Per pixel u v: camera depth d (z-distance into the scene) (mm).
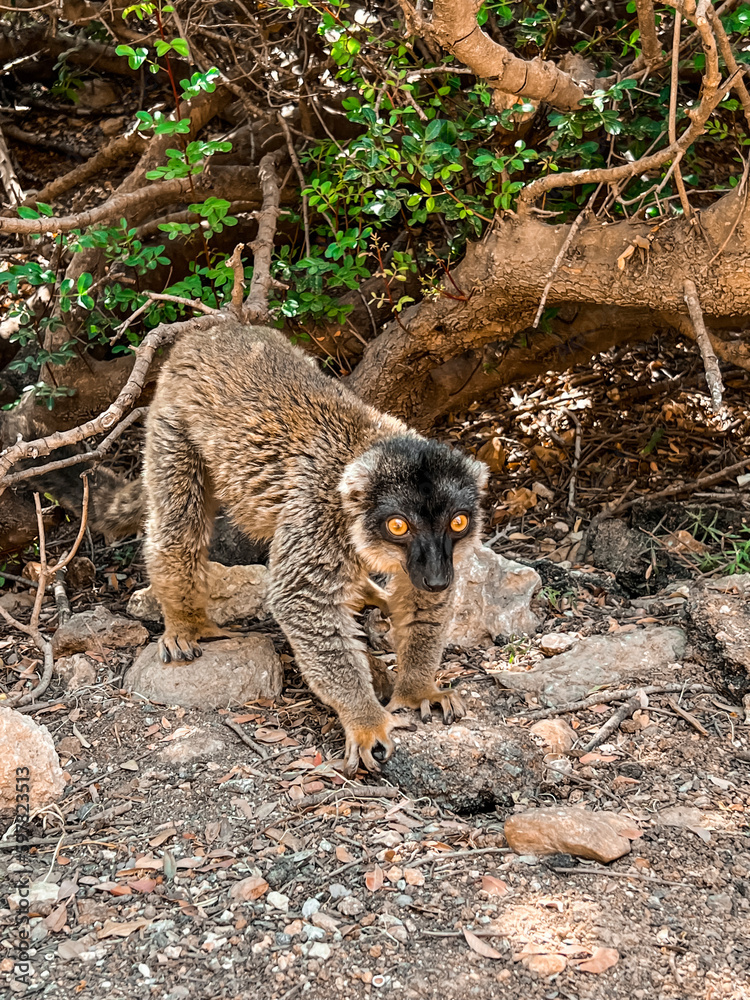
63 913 3572
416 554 4344
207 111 7227
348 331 7250
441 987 3182
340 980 3225
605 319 6703
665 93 6449
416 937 3398
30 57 9250
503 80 4996
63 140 9203
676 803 4086
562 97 5316
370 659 5113
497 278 5922
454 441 7590
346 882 3676
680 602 5582
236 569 5871
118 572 6555
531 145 6754
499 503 6934
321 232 7070
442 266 6184
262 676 5062
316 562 4508
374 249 7441
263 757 4484
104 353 7668
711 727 4570
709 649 4961
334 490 4605
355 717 4387
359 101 6410
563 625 5547
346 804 4129
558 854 3783
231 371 5074
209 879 3732
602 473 7066
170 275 7109
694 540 6160
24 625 5562
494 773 4160
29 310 7000
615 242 5531
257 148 7871
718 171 7719
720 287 5277
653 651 5086
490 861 3771
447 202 5914
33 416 6957
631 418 7562
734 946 3326
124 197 6152
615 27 7293
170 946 3402
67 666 5234
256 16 7684
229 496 5031
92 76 9555
